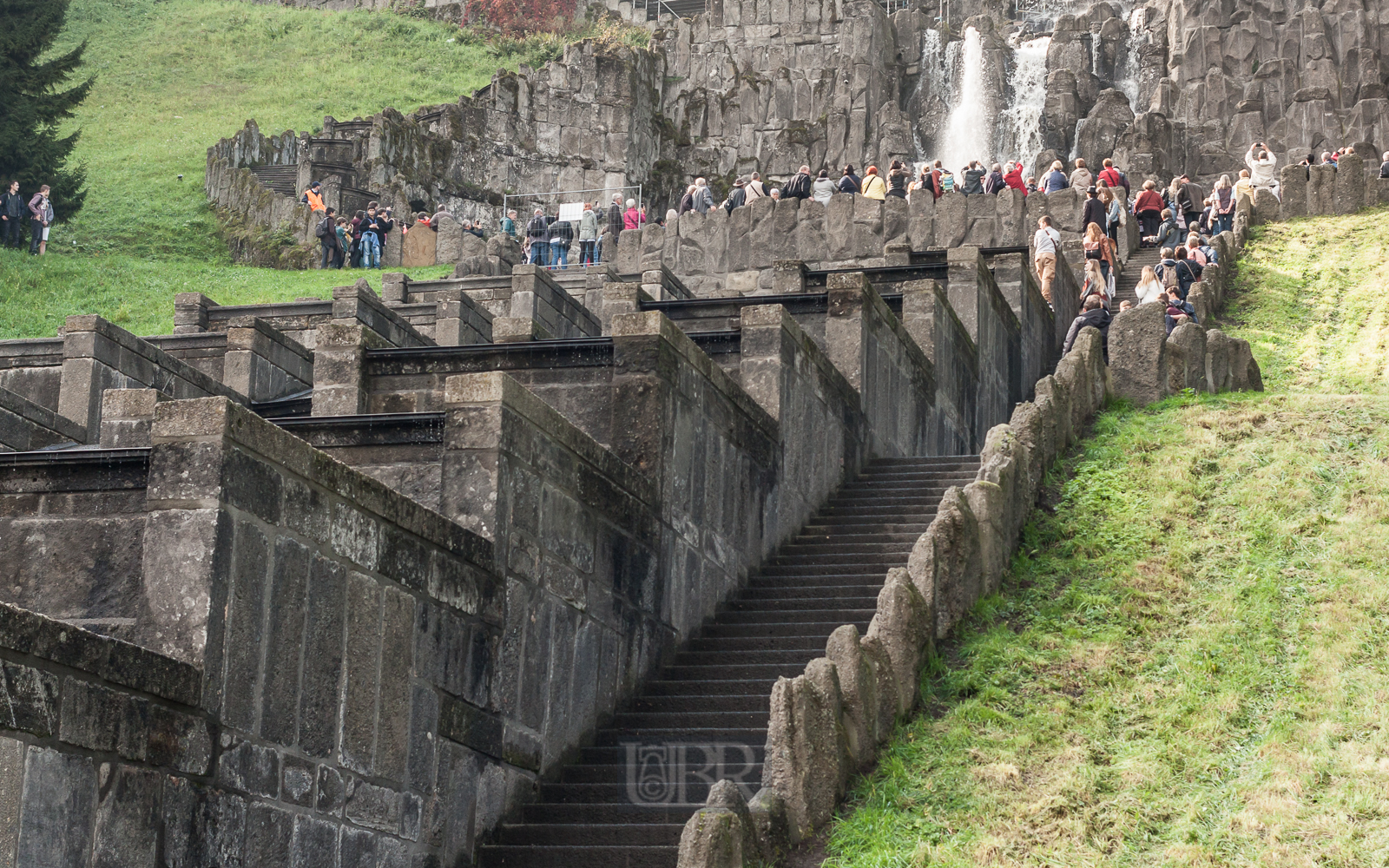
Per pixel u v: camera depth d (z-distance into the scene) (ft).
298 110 216.33
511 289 85.25
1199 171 187.52
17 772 25.32
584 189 185.16
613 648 44.70
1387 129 187.83
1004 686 40.63
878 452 66.03
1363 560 44.29
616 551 45.24
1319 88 190.49
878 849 34.19
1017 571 46.73
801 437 58.59
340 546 33.55
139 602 30.14
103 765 27.09
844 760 37.06
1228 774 35.63
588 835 37.99
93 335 67.36
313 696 32.45
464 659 37.65
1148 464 52.44
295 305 82.64
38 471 34.91
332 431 44.70
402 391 54.60
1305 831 32.58
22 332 105.50
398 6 256.93
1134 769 36.17
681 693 45.91
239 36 242.99
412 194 166.81
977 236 108.17
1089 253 96.37
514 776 39.42
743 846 32.94
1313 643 40.45
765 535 55.16
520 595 40.16
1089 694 39.93
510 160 181.68
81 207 152.25
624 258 115.75
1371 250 103.09
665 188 194.49
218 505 30.19
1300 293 96.89
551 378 51.49
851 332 64.49
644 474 47.73
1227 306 96.07
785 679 36.50
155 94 222.07
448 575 37.24
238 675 30.42
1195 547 46.68
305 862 31.83
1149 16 211.41
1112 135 193.57
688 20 205.98
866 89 197.47
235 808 30.07
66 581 34.17
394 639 35.09
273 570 31.58
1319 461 50.65
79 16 246.88
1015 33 217.15
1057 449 53.62
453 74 234.79
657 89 199.11
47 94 166.61
